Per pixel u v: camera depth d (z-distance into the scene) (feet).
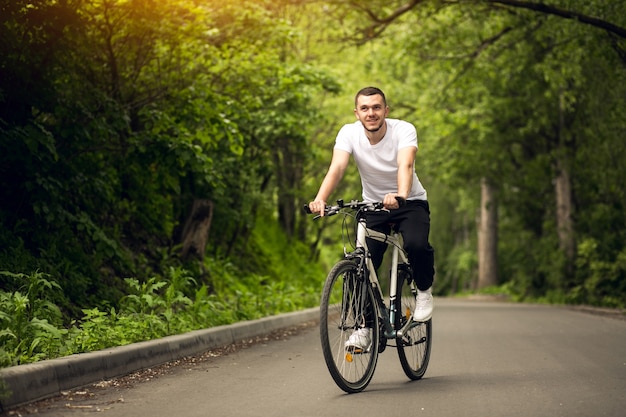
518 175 118.21
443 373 25.82
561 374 24.98
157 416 18.12
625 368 26.50
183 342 30.27
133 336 28.86
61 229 37.14
